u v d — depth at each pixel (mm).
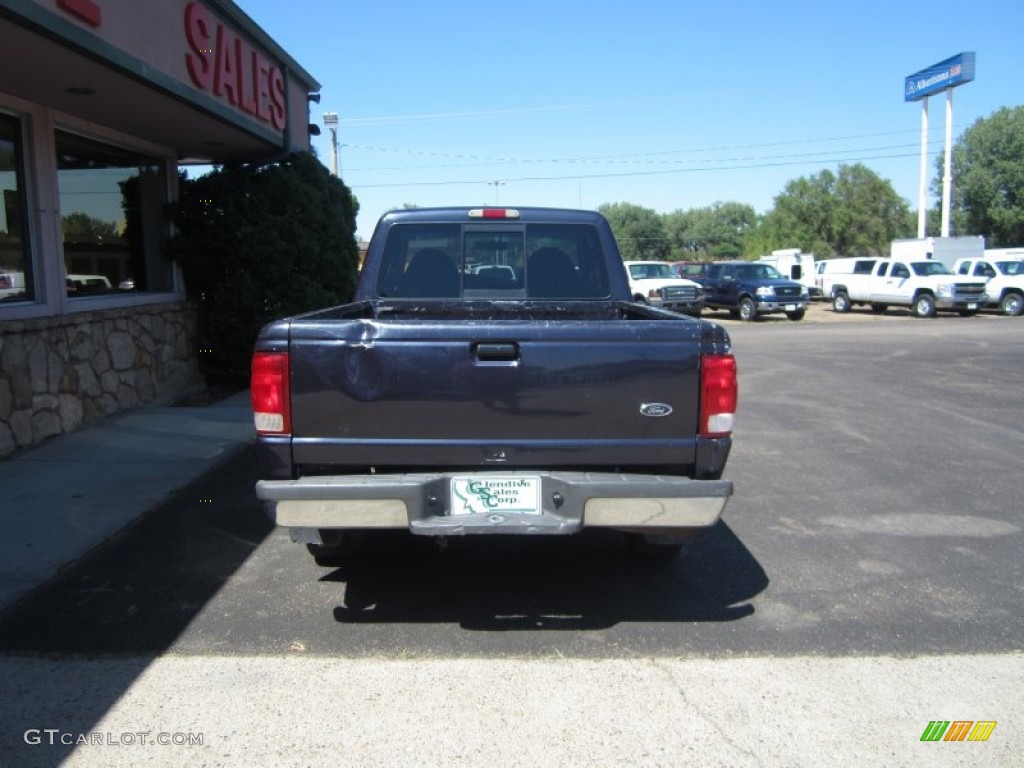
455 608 4258
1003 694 3393
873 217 64188
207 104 8000
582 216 5492
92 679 3508
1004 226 52844
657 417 3680
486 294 5461
